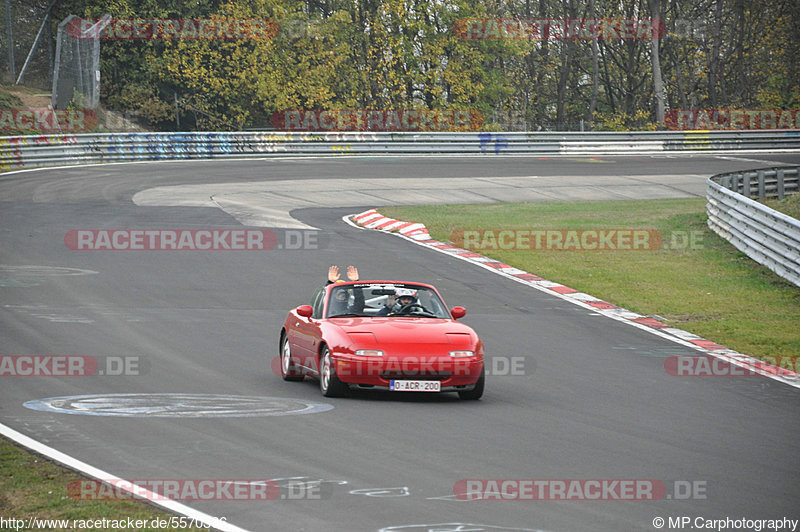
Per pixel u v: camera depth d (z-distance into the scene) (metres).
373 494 14.07
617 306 37.38
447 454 16.62
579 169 91.38
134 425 18.14
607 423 19.89
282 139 95.75
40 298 33.69
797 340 32.25
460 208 64.88
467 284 40.28
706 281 42.72
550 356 28.11
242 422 18.72
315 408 20.45
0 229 48.22
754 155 108.00
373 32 131.00
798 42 146.00
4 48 118.69
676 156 106.31
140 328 29.62
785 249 43.38
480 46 137.38
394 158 98.38
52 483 14.30
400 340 21.86
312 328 23.17
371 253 46.69
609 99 165.38
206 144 91.38
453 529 12.59
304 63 124.56
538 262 46.22
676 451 17.53
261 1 121.56
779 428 20.19
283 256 44.97
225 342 28.30
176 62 117.88
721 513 13.70
